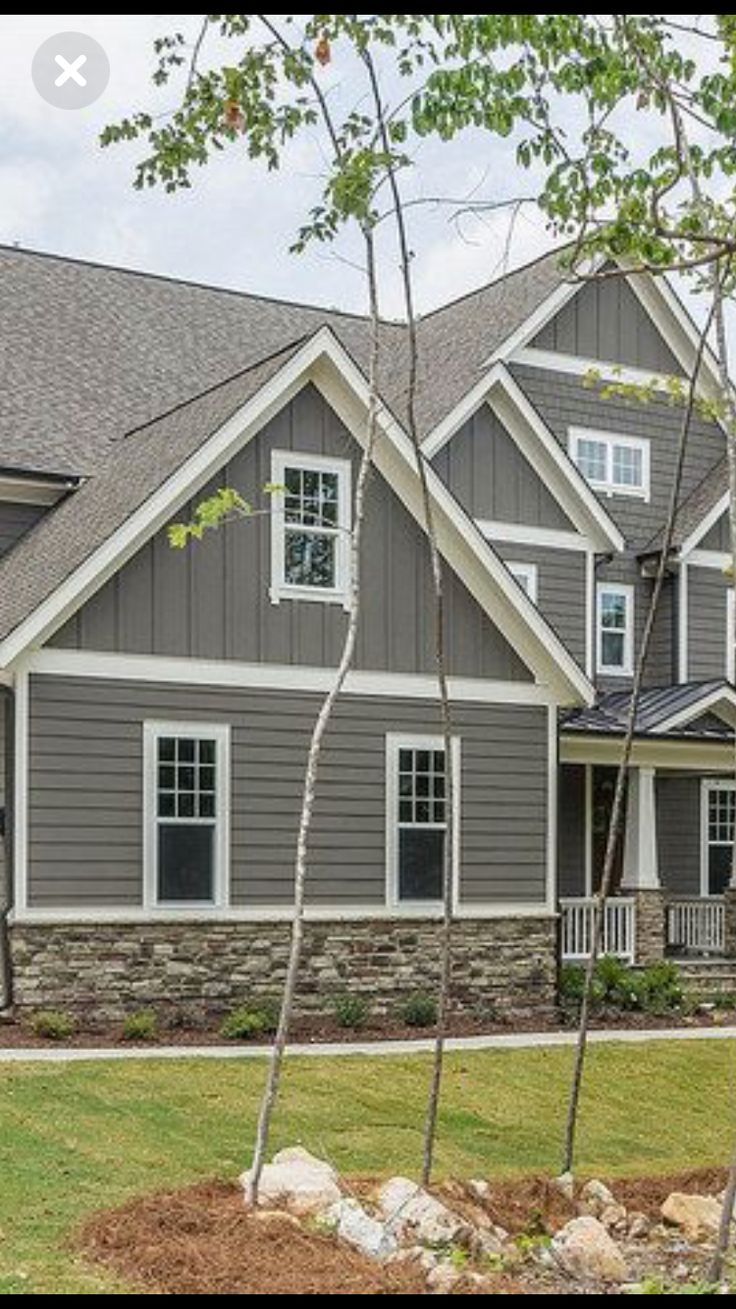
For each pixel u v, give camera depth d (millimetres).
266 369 18047
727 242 9555
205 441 16953
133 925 16578
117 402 21766
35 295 23891
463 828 18781
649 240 9797
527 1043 16672
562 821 24266
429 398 23422
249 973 17203
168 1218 8703
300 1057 15047
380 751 18312
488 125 9641
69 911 16250
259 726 17562
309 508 17922
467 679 18953
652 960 21609
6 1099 12359
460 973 18531
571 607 24312
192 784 17125
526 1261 8914
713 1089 15320
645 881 21969
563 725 20703
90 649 16562
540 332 25266
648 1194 10805
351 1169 11242
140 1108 12453
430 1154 10188
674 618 25891
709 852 25844
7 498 19250
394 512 18562
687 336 26453
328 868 17859
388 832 18281
